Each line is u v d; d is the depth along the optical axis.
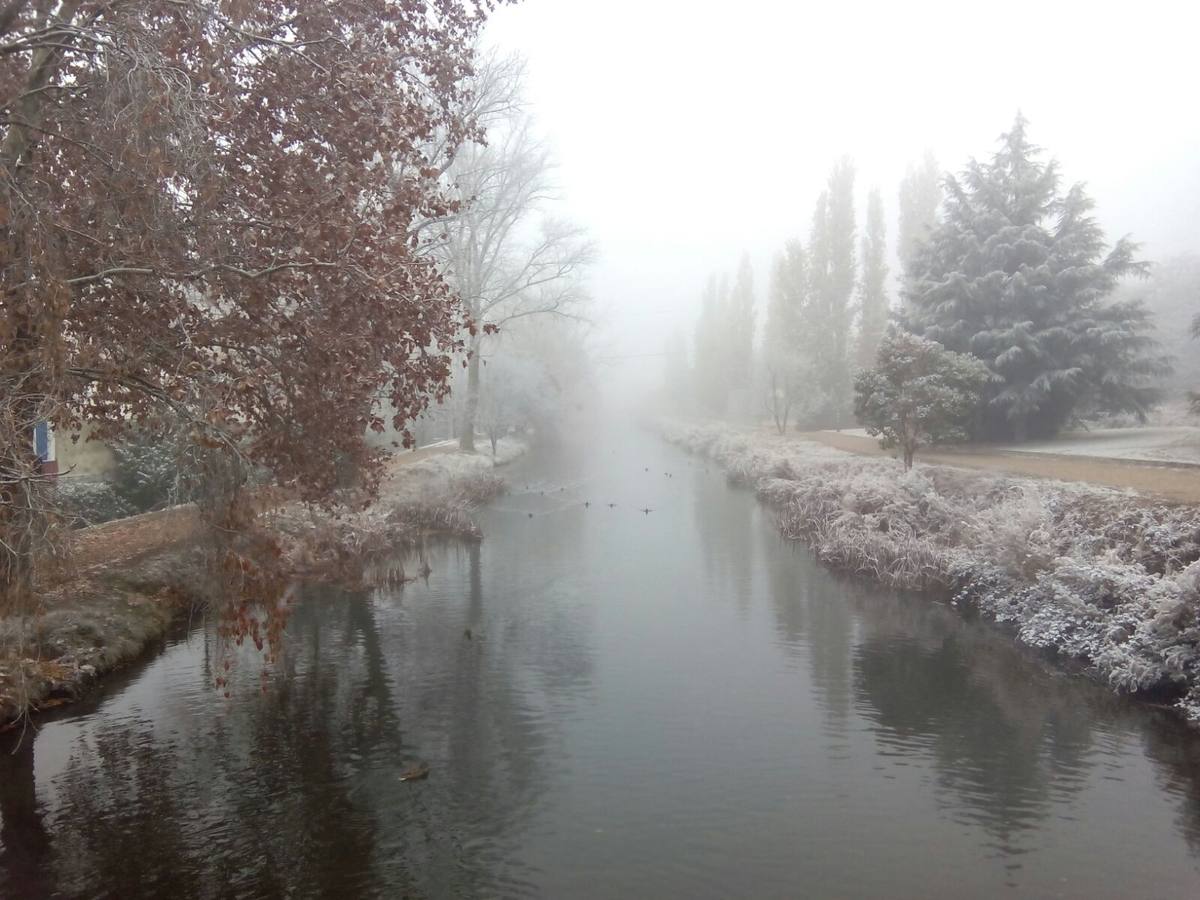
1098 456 18.30
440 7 9.77
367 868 5.57
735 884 5.36
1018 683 9.20
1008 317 23.75
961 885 5.34
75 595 10.48
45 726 7.96
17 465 5.89
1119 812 6.29
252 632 7.04
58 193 7.39
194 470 6.97
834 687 9.12
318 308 7.94
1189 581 8.41
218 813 6.33
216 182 6.62
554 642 10.82
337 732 7.91
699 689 9.08
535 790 6.71
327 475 9.09
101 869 5.56
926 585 13.49
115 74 6.45
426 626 11.55
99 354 7.01
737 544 17.73
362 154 8.07
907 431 19.16
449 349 8.65
